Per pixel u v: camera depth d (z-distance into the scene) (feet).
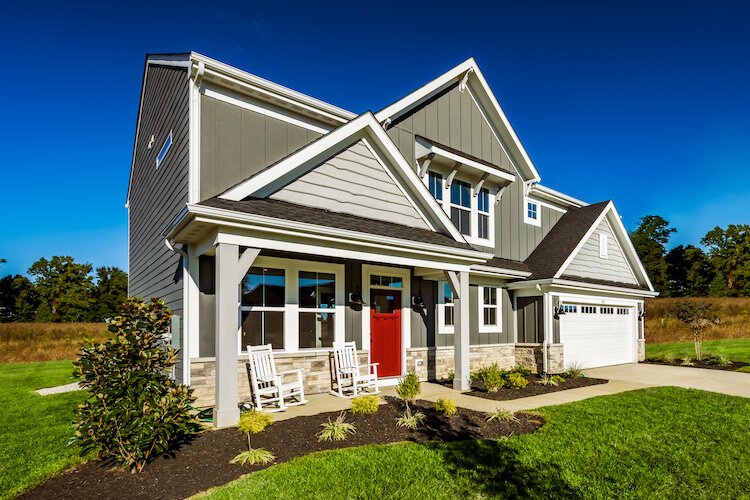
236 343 20.88
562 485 14.96
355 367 28.37
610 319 51.11
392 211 31.42
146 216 40.11
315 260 29.84
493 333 42.50
